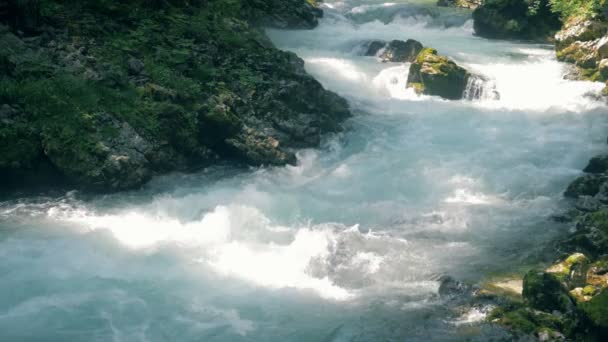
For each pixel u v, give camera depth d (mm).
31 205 13727
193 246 12367
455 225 13391
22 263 11430
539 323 9625
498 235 12945
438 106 20203
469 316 10117
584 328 9375
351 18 32188
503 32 28359
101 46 17234
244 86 17719
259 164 16328
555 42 25094
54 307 10320
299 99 18062
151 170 15297
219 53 18875
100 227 12898
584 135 18125
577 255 11312
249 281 11250
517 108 20234
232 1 22969
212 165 16359
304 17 27953
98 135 14789
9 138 14000
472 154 16906
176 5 20938
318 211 14039
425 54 21500
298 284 11195
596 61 22578
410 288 11039
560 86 21672
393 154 16969
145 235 12695
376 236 12852
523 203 14398
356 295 10859
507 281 11164
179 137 15922
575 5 25797
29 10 16625
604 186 14188
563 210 13953
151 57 17594
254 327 10047
